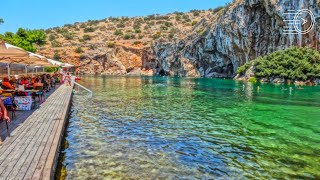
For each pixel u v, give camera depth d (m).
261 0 48.72
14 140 8.53
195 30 76.81
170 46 80.44
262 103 20.58
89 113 16.12
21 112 13.48
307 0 43.25
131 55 91.38
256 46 53.66
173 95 26.25
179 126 12.84
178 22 129.12
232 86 37.62
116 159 8.38
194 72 72.06
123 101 21.61
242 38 55.03
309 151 9.23
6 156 7.07
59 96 20.77
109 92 29.06
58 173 7.32
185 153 9.02
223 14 60.69
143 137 10.89
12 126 10.42
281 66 43.50
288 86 36.78
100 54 91.12
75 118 14.63
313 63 41.94
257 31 52.69
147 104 20.00
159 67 86.31
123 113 16.19
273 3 46.19
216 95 26.25
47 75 30.86
